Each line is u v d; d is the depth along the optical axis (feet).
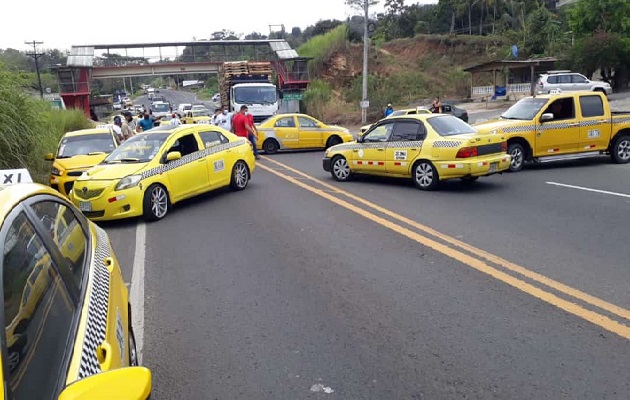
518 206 31.60
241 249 25.07
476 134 36.91
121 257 25.21
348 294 18.76
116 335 9.70
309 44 182.50
